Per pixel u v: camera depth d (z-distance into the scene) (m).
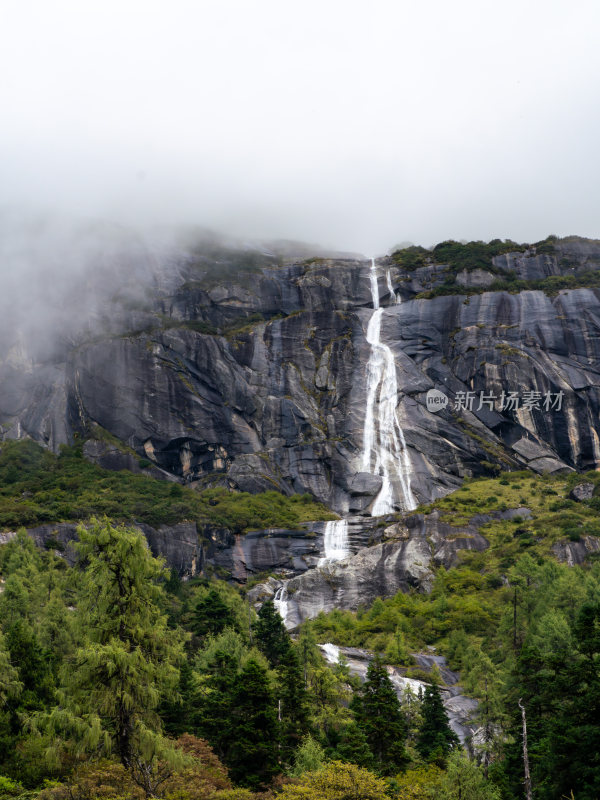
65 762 47.44
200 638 93.69
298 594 127.75
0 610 83.06
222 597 112.00
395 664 92.69
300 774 54.72
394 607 113.31
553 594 87.56
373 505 160.25
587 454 167.00
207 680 68.56
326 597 127.25
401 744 62.41
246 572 138.62
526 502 143.62
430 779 54.78
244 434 176.38
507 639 88.06
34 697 61.25
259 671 59.84
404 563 129.38
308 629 97.75
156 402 173.12
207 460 172.12
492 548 127.44
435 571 126.12
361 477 163.75
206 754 53.53
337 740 67.25
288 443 176.00
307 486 168.12
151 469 165.75
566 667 57.12
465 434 170.25
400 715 65.31
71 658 45.44
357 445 171.75
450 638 98.44
